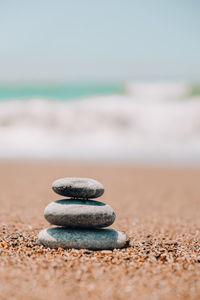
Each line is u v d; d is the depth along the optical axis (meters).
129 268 5.20
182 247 6.58
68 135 30.05
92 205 6.11
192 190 16.03
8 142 28.92
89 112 33.78
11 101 38.25
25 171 20.27
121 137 29.36
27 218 9.27
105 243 6.06
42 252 5.82
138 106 34.72
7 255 5.61
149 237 7.51
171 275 5.01
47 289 4.42
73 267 5.14
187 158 24.94
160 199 13.80
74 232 6.10
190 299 4.34
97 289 4.49
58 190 6.17
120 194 14.56
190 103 34.53
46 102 37.28
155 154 25.94
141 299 4.28
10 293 4.27
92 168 21.84
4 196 12.97
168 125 30.61
